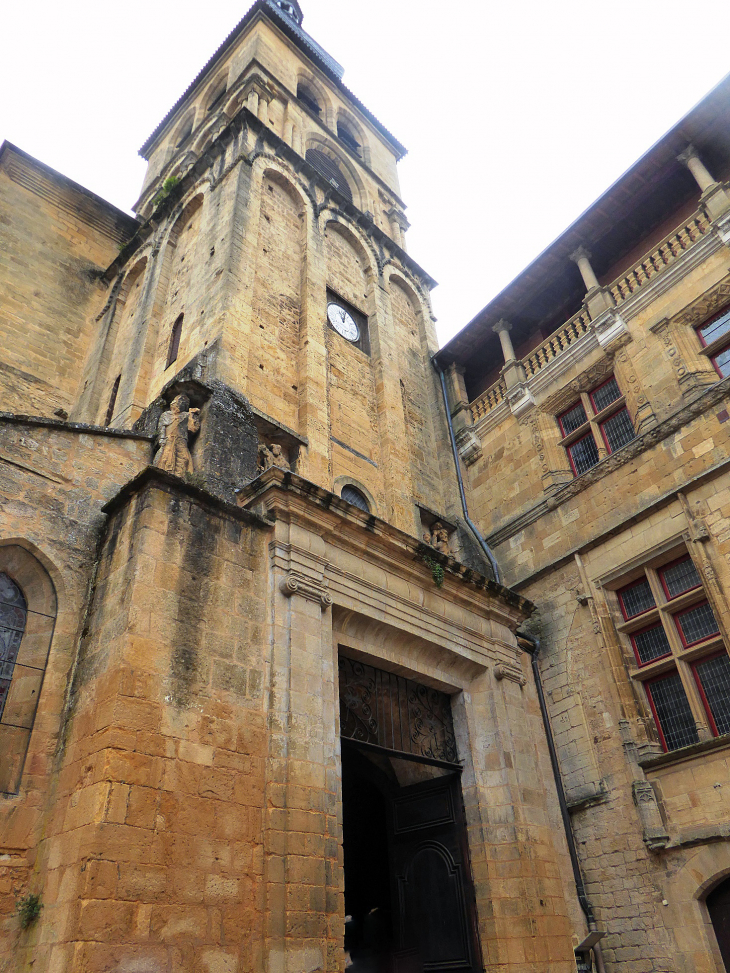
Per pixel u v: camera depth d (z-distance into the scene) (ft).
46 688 29.17
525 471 56.75
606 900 39.96
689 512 43.39
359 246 67.72
